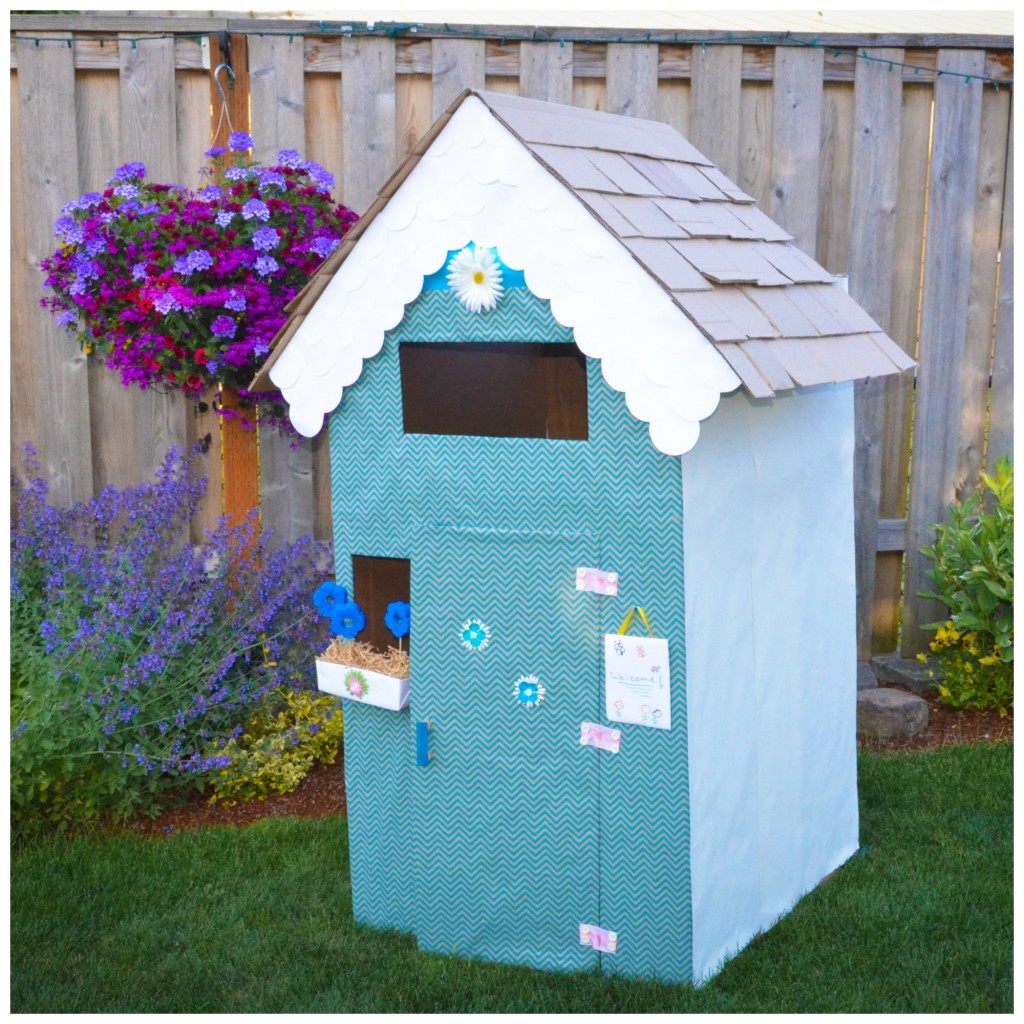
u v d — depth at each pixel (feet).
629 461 7.93
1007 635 12.31
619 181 8.27
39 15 12.01
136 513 12.14
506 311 8.14
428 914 8.99
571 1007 8.19
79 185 12.36
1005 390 13.44
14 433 12.71
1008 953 8.71
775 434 8.85
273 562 12.01
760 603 8.78
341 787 11.44
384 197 8.25
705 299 7.78
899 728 12.24
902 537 13.50
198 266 10.99
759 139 12.71
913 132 12.96
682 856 8.15
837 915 9.21
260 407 12.21
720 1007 8.13
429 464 8.52
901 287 13.21
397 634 8.83
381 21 12.30
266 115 12.21
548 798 8.50
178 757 10.80
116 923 9.31
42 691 10.48
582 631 8.24
